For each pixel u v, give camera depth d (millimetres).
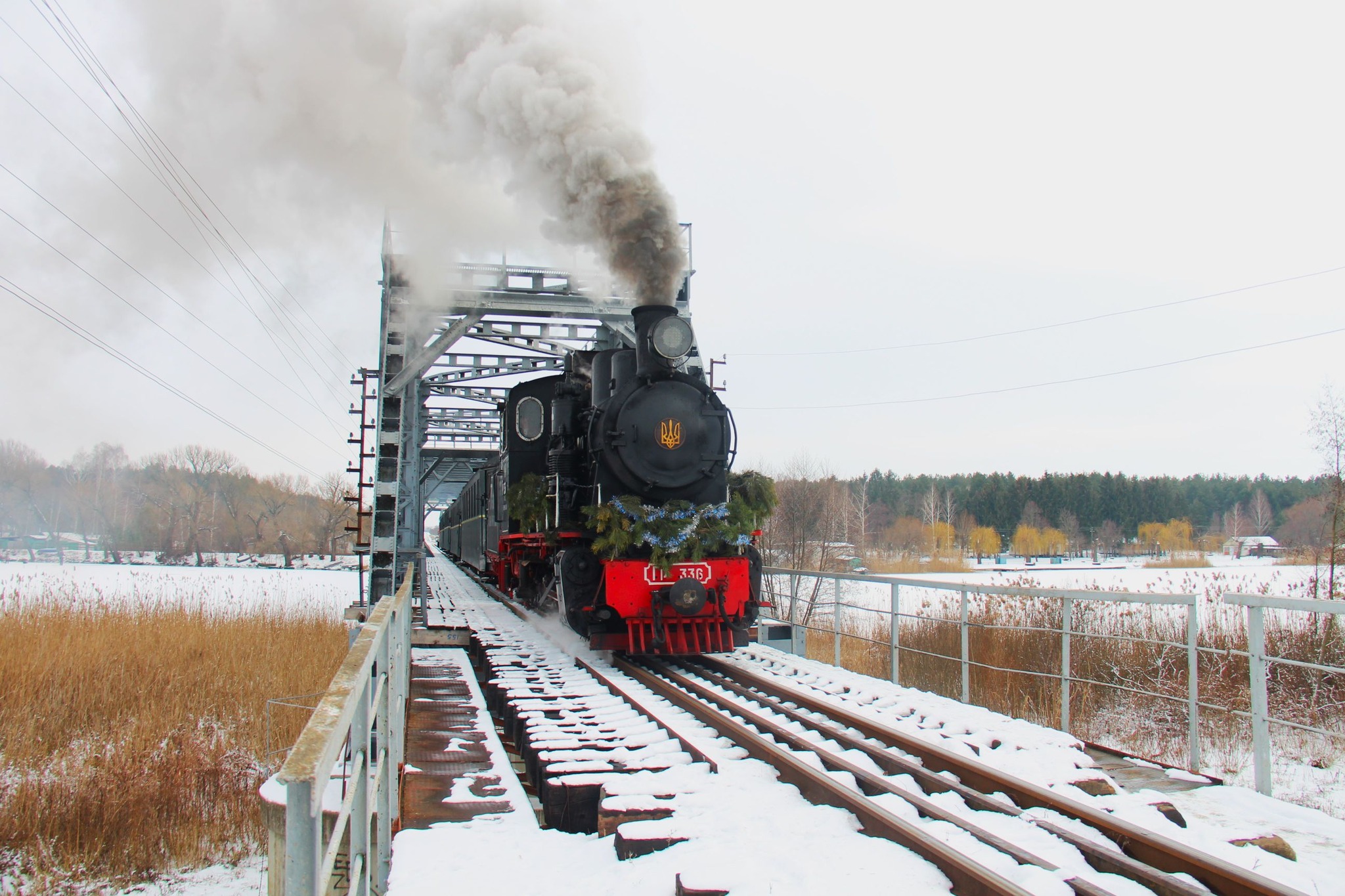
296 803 1580
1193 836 3930
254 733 9266
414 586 12445
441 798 4621
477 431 30438
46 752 8609
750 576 9648
